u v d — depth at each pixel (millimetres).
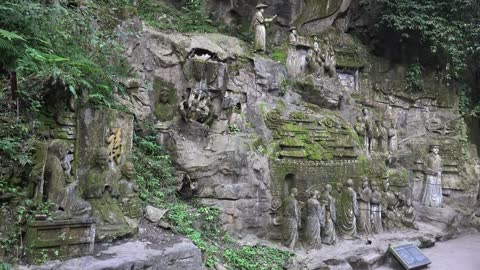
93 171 7168
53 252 5848
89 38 8633
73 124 7016
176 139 9984
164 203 8844
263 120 11367
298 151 11141
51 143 6469
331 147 11961
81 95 7129
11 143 6004
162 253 6812
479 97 17500
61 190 6387
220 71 10633
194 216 8828
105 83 8227
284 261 9133
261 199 10258
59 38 7902
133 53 10039
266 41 14477
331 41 16031
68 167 6680
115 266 6039
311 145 11578
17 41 6871
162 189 9156
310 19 15844
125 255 6418
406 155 15477
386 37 17516
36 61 6797
